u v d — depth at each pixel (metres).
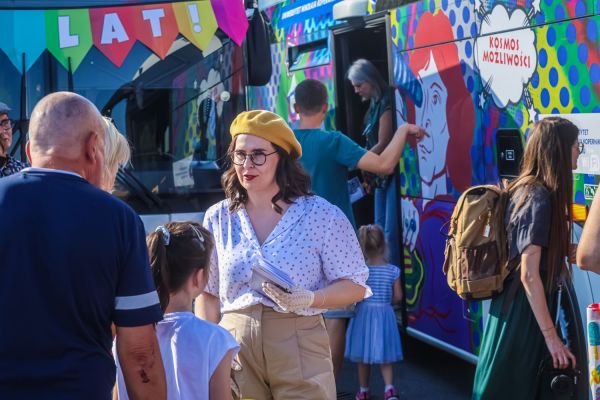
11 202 2.73
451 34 5.99
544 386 4.38
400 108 6.78
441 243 6.30
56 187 2.76
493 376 4.43
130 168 6.91
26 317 2.66
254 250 3.79
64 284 2.67
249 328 3.71
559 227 4.29
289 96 9.01
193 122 6.98
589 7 4.69
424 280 6.60
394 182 7.04
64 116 2.85
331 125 8.43
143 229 2.87
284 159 3.88
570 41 4.83
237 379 3.75
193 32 6.96
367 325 6.27
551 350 4.25
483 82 5.65
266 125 3.80
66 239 2.69
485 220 4.52
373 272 6.28
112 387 2.80
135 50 6.87
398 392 6.64
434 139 6.29
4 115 5.62
